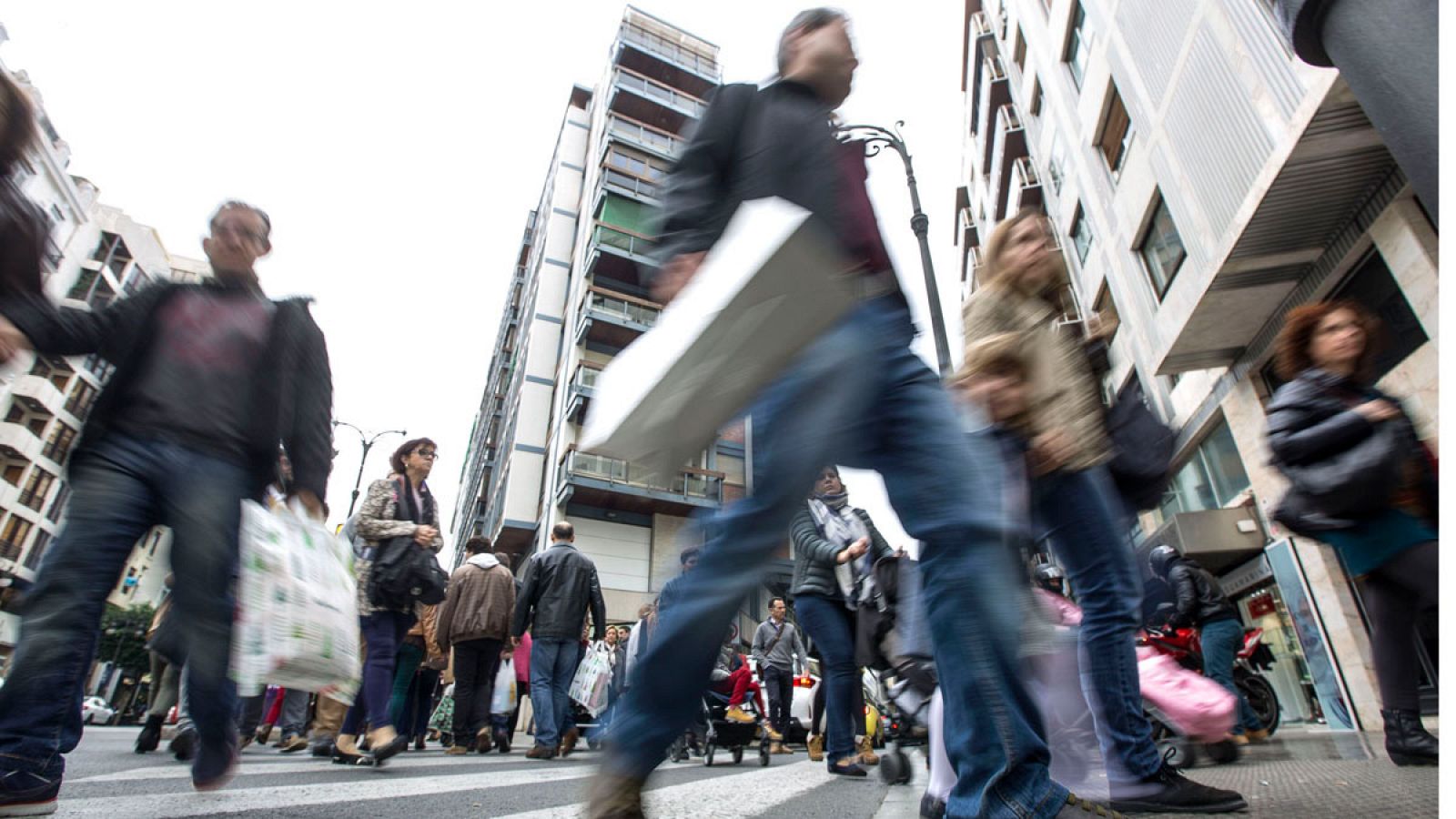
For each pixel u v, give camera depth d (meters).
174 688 4.69
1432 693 6.40
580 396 25.58
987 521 1.18
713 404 0.96
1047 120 17.08
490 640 5.55
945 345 7.59
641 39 34.00
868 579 3.43
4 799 1.42
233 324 1.99
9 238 1.64
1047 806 1.11
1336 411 2.60
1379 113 2.01
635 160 31.83
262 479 1.97
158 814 1.59
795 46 1.52
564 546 5.35
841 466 1.33
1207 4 9.34
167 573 1.95
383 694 3.52
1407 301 7.66
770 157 1.30
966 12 24.34
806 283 0.92
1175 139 10.44
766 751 5.35
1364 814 1.67
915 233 8.12
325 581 2.04
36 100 1.72
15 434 35.59
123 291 1.89
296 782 2.43
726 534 1.05
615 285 29.66
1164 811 1.85
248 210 2.13
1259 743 5.50
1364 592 2.74
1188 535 10.95
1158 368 11.43
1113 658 1.98
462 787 2.34
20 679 1.48
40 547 37.31
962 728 1.17
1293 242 8.52
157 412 1.78
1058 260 2.16
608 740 0.97
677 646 0.97
